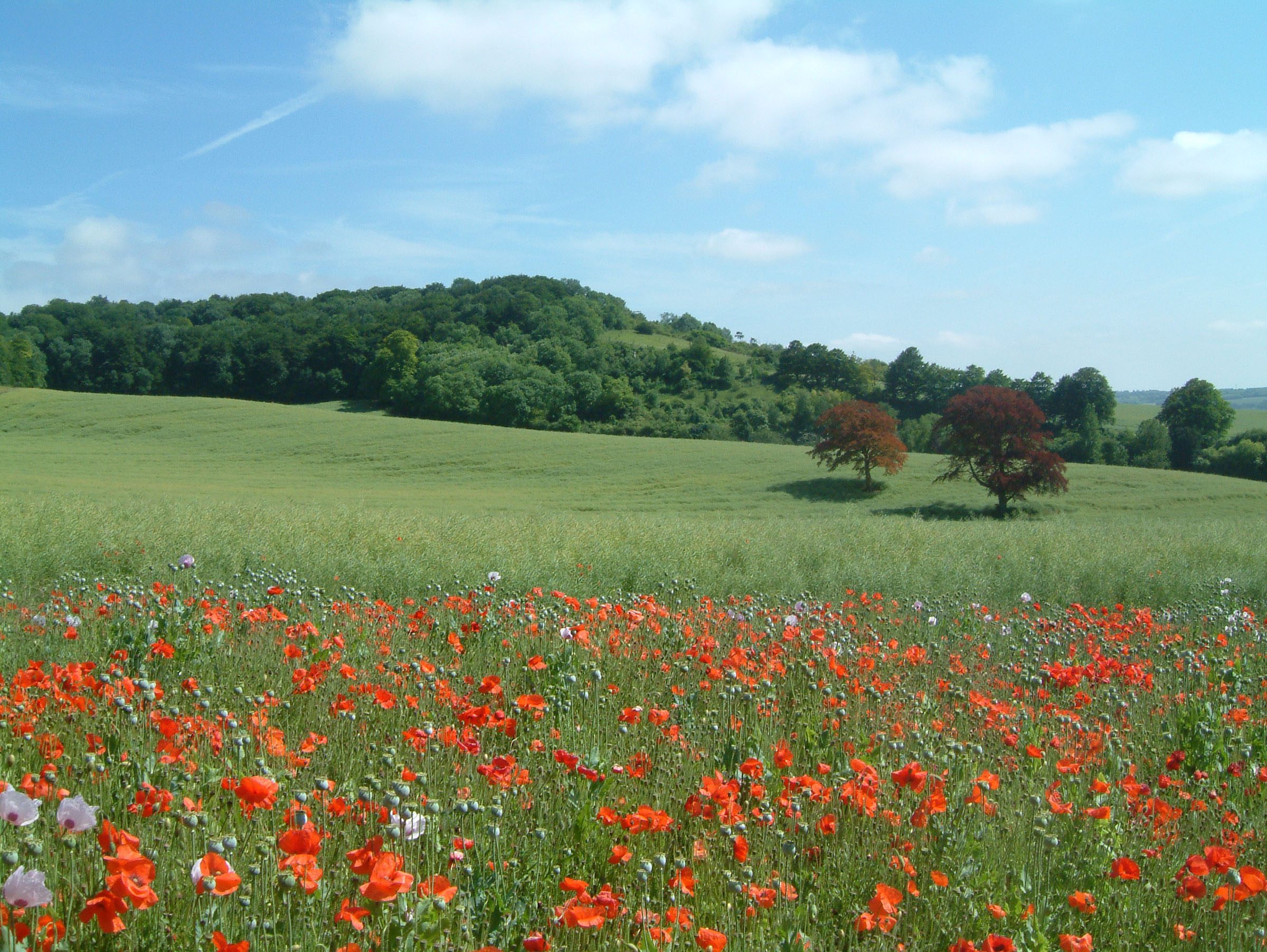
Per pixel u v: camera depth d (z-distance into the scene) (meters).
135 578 11.73
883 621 10.27
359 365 89.00
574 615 8.02
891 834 3.72
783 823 3.84
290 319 107.94
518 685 5.83
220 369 86.75
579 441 60.72
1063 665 7.36
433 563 13.91
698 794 3.56
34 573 12.00
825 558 17.23
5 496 23.08
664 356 107.50
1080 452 75.69
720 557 16.59
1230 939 3.10
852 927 3.05
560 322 109.50
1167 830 3.98
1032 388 94.12
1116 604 13.72
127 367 86.62
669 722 4.97
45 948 2.21
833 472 53.59
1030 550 18.91
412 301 128.50
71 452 50.25
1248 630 9.53
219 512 19.50
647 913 2.81
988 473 45.94
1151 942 3.22
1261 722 5.93
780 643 7.33
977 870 3.48
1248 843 3.94
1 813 2.28
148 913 2.61
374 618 7.73
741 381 109.12
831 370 107.25
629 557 15.56
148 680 4.46
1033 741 5.03
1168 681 7.05
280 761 3.85
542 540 17.30
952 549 18.95
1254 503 46.28
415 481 47.62
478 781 3.88
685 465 53.97
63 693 4.32
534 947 2.49
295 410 67.56
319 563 13.28
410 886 2.45
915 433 81.44
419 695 5.23
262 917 2.68
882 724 5.32
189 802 3.02
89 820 2.33
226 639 6.54
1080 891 3.28
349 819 3.32
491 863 3.01
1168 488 49.72
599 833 3.45
